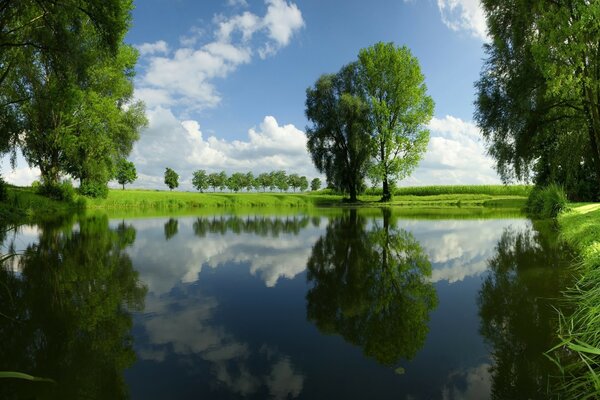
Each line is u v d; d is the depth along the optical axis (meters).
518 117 15.99
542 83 14.90
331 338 3.55
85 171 28.72
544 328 3.64
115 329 3.78
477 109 18.09
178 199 38.50
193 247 9.37
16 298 4.79
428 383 2.67
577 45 11.77
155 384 2.66
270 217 21.33
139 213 25.66
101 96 26.38
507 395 2.49
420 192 55.00
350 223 16.14
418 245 9.31
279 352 3.24
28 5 12.39
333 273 6.39
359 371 2.87
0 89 18.31
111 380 2.72
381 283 5.67
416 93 37.22
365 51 38.19
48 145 24.94
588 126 14.88
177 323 3.97
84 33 14.38
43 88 16.16
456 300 4.71
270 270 6.68
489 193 52.03
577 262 6.41
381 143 38.94
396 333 3.67
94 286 5.49
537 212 19.12
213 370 2.90
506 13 15.77
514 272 6.05
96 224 15.66
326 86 37.47
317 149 38.28
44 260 7.38
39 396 2.49
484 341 3.41
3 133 18.61
